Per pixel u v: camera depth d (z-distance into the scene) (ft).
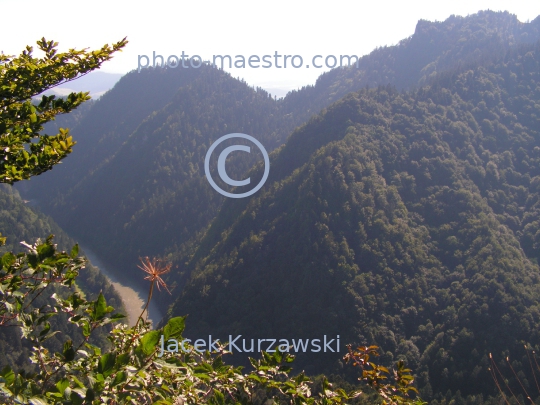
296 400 14.73
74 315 12.18
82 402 9.13
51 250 11.64
